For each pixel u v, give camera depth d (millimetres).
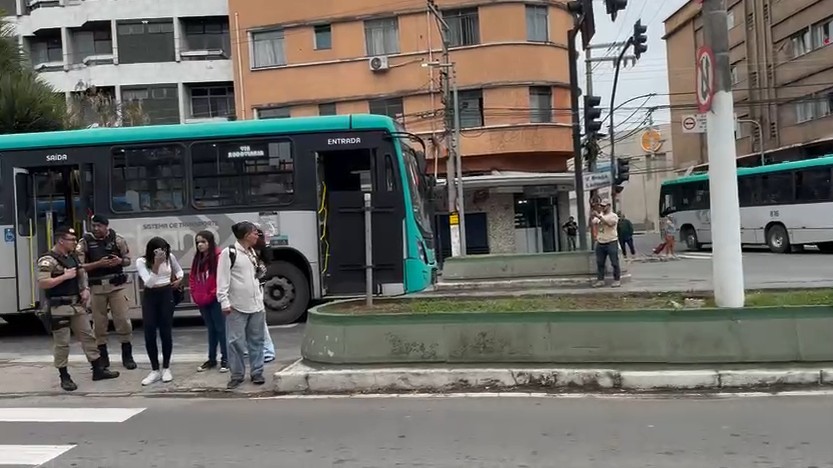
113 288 8445
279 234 11586
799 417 5898
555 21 29312
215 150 11695
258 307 7680
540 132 28688
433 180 13039
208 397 7398
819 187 24844
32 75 18156
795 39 34656
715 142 8047
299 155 11641
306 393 7402
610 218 15836
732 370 7023
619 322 7305
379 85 29844
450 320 7602
